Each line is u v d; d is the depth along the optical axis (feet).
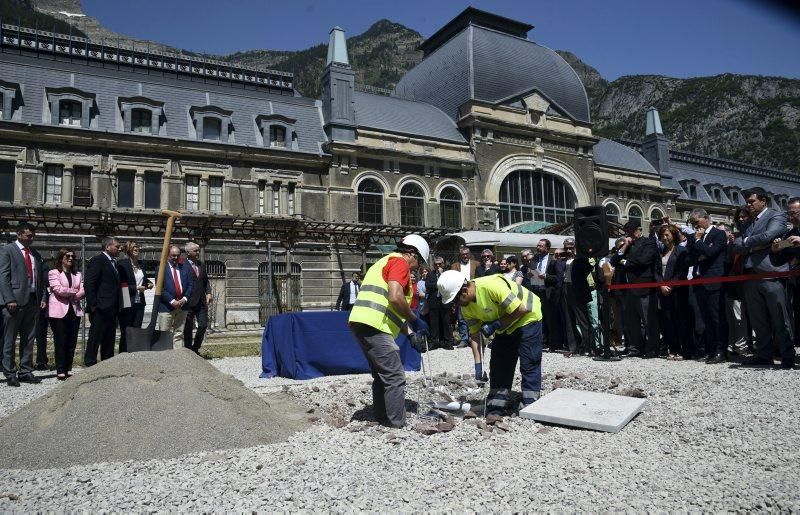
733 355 30.73
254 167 83.56
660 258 32.22
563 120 111.45
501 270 39.99
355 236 83.97
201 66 93.81
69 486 12.05
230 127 85.05
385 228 75.82
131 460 14.05
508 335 19.11
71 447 14.29
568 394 19.01
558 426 16.60
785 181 176.55
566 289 35.55
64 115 75.31
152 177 77.71
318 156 86.43
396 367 17.04
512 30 122.31
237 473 12.62
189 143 78.69
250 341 55.62
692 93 555.28
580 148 111.96
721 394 19.66
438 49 120.47
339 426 17.26
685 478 11.43
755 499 10.09
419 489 11.12
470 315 18.69
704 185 146.51
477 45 108.68
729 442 13.83
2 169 70.23
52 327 29.43
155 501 10.91
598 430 15.69
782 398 18.43
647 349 32.04
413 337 16.98
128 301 31.42
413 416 18.37
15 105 72.90
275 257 81.82
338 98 91.30
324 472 12.43
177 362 16.90
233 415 15.92
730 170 163.53
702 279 28.60
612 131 598.34
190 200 79.66
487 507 10.04
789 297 33.35
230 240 79.00
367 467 12.73
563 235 91.91
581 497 10.44
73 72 79.66
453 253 80.23
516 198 105.40
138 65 89.25
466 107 102.53
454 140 99.30
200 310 37.14
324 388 24.79
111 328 30.53
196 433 15.05
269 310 56.75
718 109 496.64
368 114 97.09
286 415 18.67
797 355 28.48
